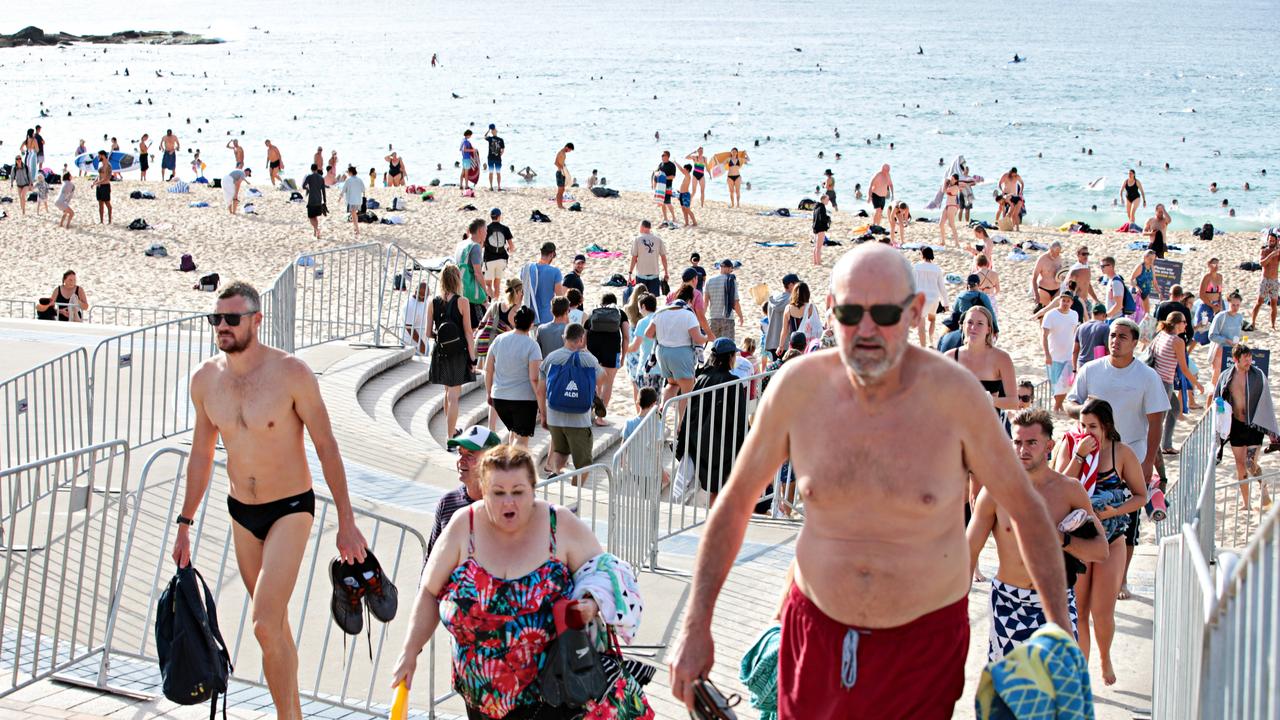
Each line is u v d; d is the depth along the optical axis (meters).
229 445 5.40
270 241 27.88
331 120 66.06
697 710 3.23
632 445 7.97
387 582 5.49
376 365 14.45
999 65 101.81
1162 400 8.08
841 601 3.19
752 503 3.33
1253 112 69.75
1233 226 36.72
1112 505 6.14
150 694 6.04
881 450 3.11
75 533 8.62
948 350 9.99
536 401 11.64
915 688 3.19
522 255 27.00
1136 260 27.12
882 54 114.00
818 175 46.34
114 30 181.12
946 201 28.62
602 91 81.44
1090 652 6.56
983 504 5.30
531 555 4.37
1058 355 15.42
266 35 161.75
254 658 6.95
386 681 6.74
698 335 13.34
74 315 18.34
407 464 10.91
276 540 5.39
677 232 29.77
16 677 5.96
